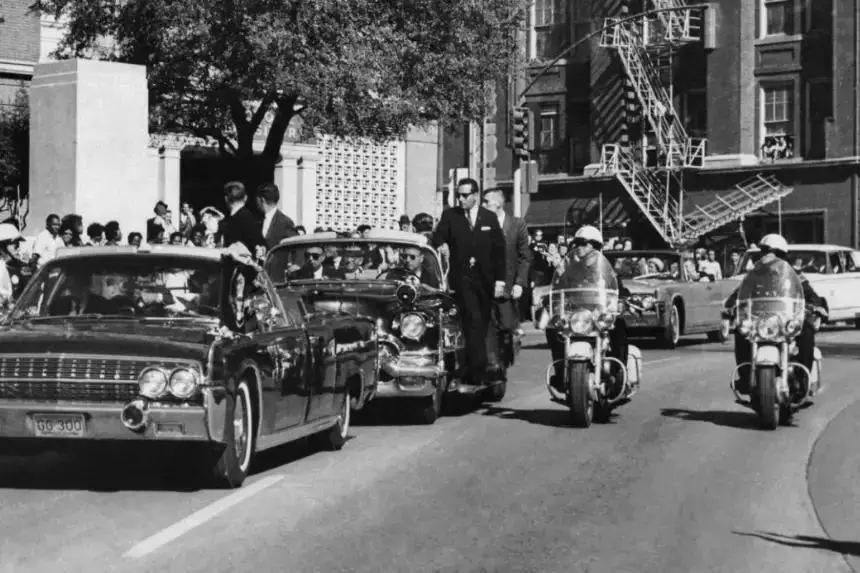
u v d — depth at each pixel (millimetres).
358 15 39875
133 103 33562
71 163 32750
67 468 14930
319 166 61438
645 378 26484
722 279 39281
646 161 67875
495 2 43656
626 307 19469
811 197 64312
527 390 24250
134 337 13117
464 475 14883
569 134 70812
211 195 55906
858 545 11648
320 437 16578
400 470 15188
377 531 11828
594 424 19375
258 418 14016
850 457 16562
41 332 13352
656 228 65875
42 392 12805
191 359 12883
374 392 18094
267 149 42875
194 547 11031
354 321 17422
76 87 32750
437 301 19812
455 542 11438
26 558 10578
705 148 66750
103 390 12781
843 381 26328
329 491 13766
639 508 13133
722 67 66312
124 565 10359
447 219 20344
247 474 14336
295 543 11258
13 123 46812
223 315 14125
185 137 48969
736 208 64688
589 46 70062
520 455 16375
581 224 69812
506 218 21891
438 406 19422
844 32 63812
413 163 65688
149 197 33781
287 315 15523
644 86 67812
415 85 41375
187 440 12930
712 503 13477
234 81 40031
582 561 10828
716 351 35156
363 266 20828
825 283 43000
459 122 43969
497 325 21656
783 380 18875
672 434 18406
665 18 66625
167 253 14656
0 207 46594
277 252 20922
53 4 43250
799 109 65062
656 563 10828
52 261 14719
